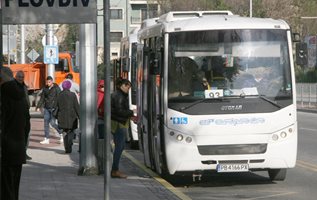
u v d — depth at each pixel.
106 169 15.75
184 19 28.08
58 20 15.80
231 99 26.00
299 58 31.94
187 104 26.00
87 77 28.64
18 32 112.00
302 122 67.00
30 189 24.66
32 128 60.53
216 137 25.88
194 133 25.89
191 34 26.39
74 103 38.56
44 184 26.05
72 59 74.56
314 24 144.12
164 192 24.28
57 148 42.25
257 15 139.12
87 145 28.78
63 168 31.59
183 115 25.95
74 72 74.50
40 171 30.39
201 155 25.89
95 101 28.78
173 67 26.28
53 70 64.69
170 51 26.33
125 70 44.97
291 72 26.47
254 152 25.98
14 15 15.67
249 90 26.14
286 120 26.20
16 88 17.97
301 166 33.00
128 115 28.23
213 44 26.39
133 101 42.88
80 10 15.86
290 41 26.67
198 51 26.34
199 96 26.05
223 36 26.42
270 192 25.72
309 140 46.19
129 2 191.25
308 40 110.62
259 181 28.77
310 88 97.50
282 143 26.12
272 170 28.17
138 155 39.78
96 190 24.42
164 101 26.20
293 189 26.42
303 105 98.56
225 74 26.25
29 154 38.44
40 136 52.00
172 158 26.06
